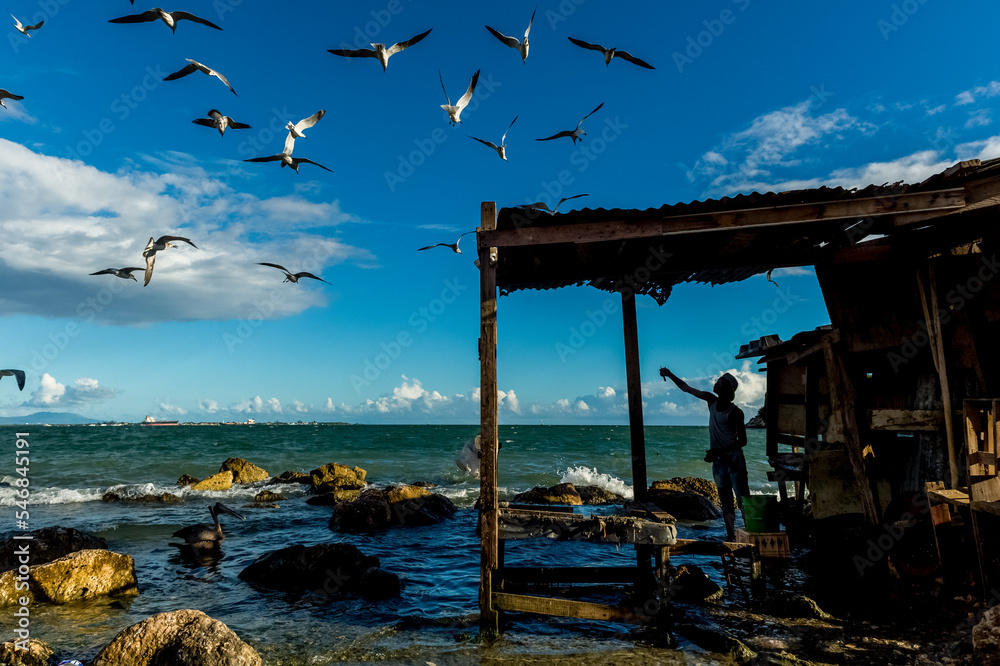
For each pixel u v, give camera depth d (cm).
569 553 994
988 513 543
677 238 672
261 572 858
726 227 606
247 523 1369
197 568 938
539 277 792
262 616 688
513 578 700
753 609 653
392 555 1026
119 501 1739
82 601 748
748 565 845
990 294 638
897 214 594
